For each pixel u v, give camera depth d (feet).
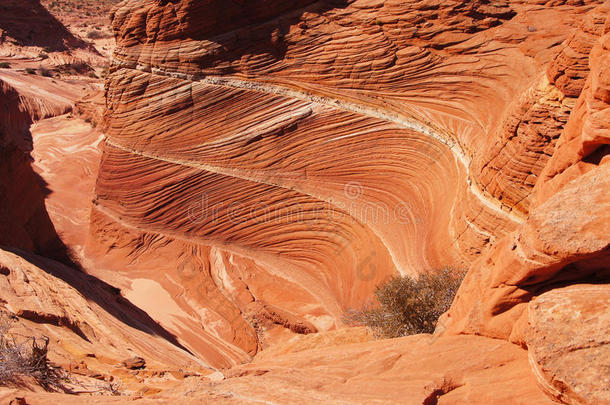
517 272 17.78
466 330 20.11
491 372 18.13
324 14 80.33
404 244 59.26
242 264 73.26
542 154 41.39
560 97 39.81
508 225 44.45
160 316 65.92
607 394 13.32
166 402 16.58
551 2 76.33
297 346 33.91
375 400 16.65
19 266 38.34
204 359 55.72
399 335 33.17
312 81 78.38
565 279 17.04
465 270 41.88
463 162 60.64
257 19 80.64
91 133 136.05
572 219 16.16
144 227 82.43
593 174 16.87
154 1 82.02
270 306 62.64
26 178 66.18
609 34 22.74
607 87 20.79
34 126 148.66
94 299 49.39
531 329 15.47
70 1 323.78
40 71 199.11
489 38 73.87
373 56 76.28
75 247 87.40
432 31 75.25
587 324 14.58
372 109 74.43
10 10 223.51
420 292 34.27
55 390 21.42
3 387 17.97
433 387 17.54
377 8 78.54
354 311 48.62
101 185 87.40
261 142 77.30
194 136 81.05
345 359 21.33
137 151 84.23
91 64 232.12
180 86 82.02
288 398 16.92
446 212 56.29
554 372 14.30
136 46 85.30
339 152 73.46
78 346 29.37
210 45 80.69
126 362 29.04
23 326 27.86
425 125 70.13
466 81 72.08
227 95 80.02
